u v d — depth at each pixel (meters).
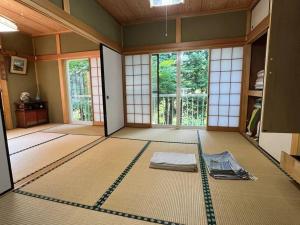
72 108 5.33
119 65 4.16
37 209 1.43
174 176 1.93
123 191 1.67
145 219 1.31
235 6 3.40
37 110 4.86
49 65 5.04
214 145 2.94
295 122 1.26
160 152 2.54
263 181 1.81
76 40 4.68
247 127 3.58
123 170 2.09
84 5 2.78
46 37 4.89
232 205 1.45
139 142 3.15
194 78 6.39
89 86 5.11
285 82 1.23
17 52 4.59
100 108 4.79
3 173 1.64
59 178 1.92
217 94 3.85
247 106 3.63
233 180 1.83
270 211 1.38
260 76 3.01
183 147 2.85
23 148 2.91
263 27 2.67
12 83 4.53
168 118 5.09
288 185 1.73
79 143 3.15
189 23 3.79
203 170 2.07
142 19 3.96
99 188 1.72
